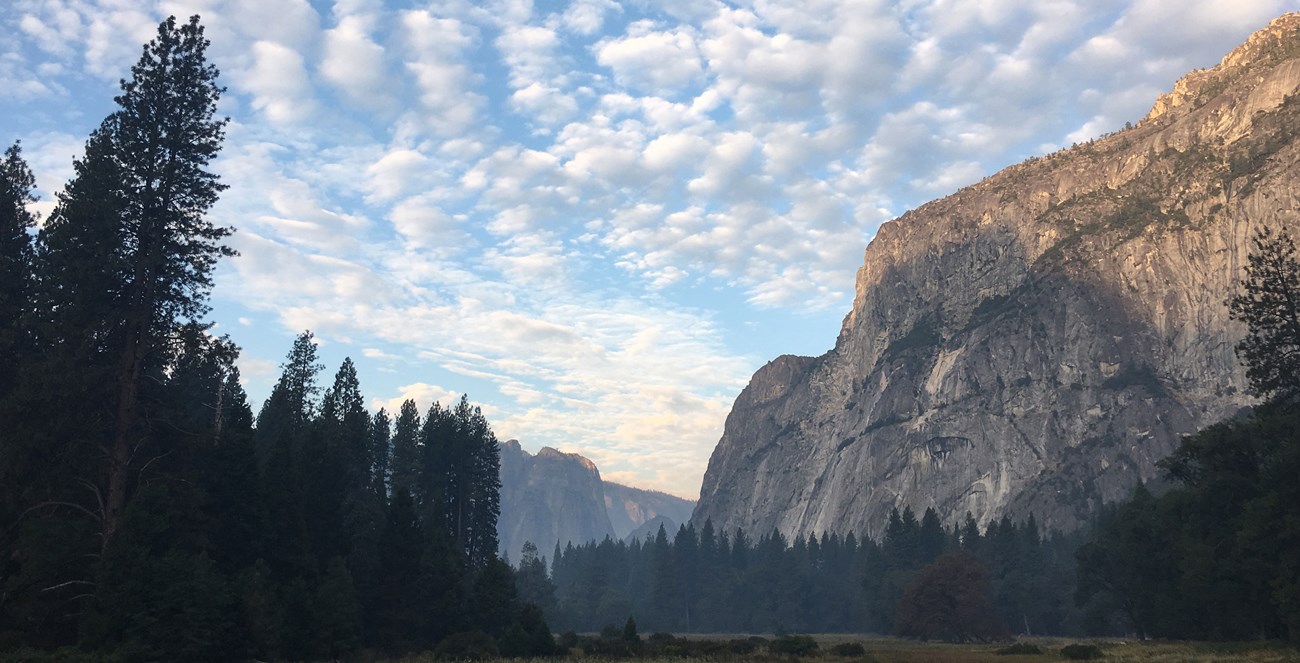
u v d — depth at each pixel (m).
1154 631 94.56
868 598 184.38
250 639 52.50
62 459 49.75
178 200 55.09
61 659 43.12
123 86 54.78
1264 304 65.06
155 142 54.31
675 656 69.31
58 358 48.81
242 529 62.31
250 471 63.94
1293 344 63.62
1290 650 58.19
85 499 52.47
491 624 80.12
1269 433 63.62
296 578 60.84
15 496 48.44
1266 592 64.69
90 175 52.47
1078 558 112.44
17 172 58.25
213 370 57.84
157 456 54.81
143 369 53.59
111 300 52.28
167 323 53.69
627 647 72.69
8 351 54.06
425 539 85.25
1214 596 70.06
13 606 46.88
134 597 47.31
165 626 47.56
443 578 78.38
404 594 74.44
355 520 84.00
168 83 55.22
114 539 48.06
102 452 51.69
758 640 99.44
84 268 50.12
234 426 65.81
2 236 56.59
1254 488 68.81
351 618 62.53
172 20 55.78
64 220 52.91
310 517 71.56
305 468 73.50
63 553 47.38
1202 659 55.75
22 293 56.59
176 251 53.94
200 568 51.31
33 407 48.59
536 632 69.12
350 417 97.56
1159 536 89.38
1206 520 74.62
